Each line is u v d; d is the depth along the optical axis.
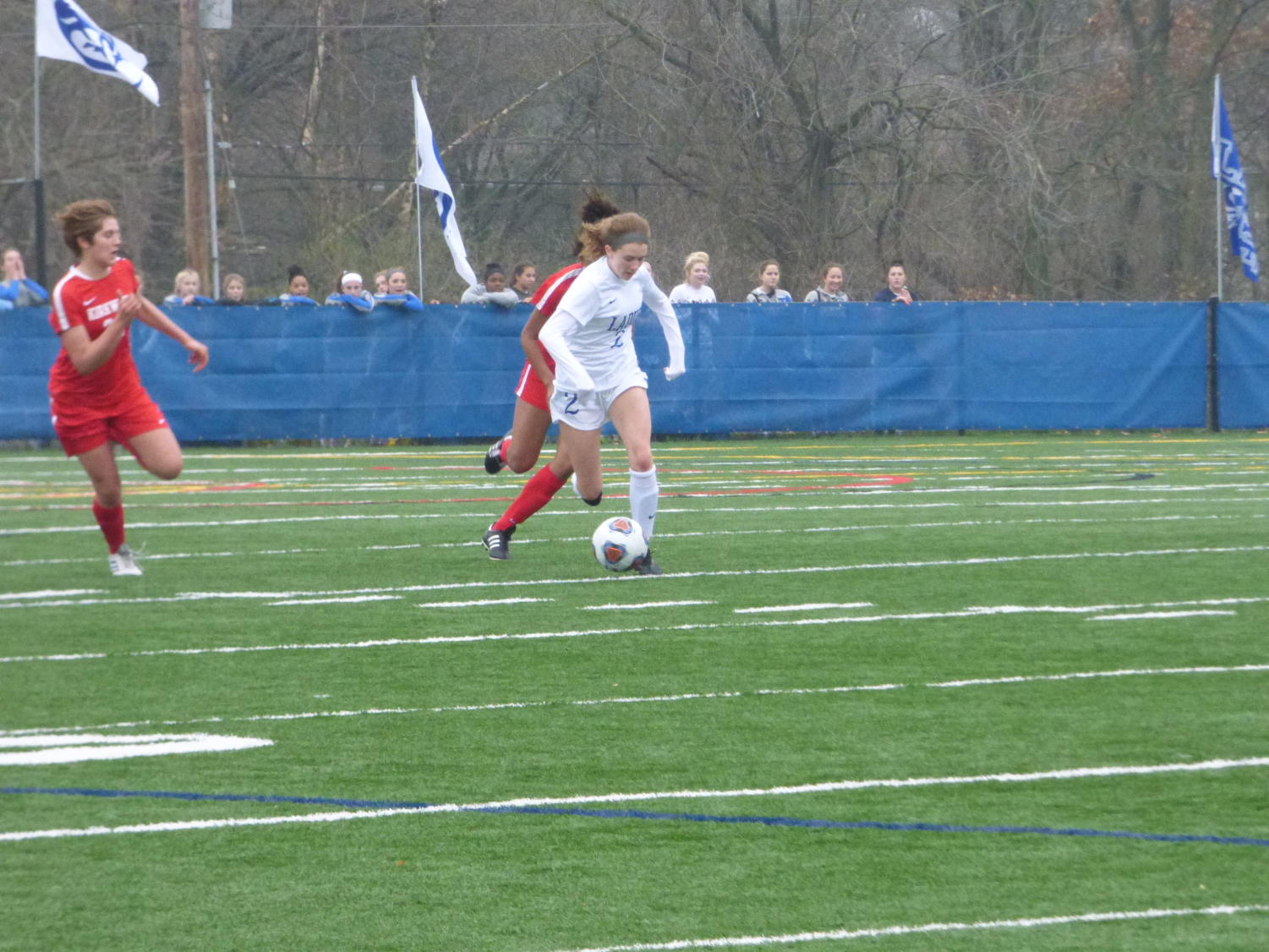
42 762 19.34
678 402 73.44
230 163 132.25
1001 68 119.00
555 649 25.97
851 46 115.00
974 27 118.62
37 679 23.94
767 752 19.56
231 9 99.62
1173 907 14.34
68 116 120.44
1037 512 45.00
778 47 115.06
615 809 17.34
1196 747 19.69
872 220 114.75
